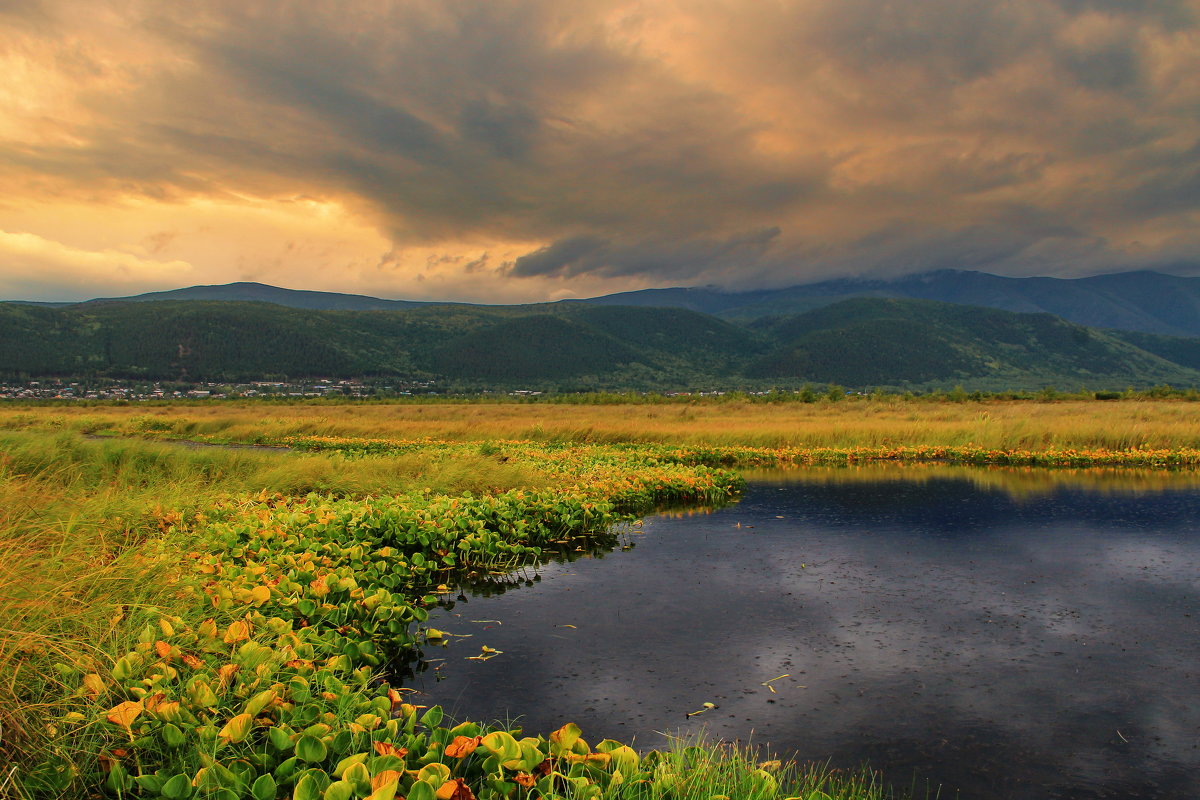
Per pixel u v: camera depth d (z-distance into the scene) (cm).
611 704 394
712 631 510
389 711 358
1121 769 324
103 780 278
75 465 1006
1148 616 530
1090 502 1020
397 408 5116
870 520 912
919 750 341
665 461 1548
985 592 595
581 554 761
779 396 5494
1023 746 344
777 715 378
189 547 630
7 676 303
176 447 1348
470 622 543
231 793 257
